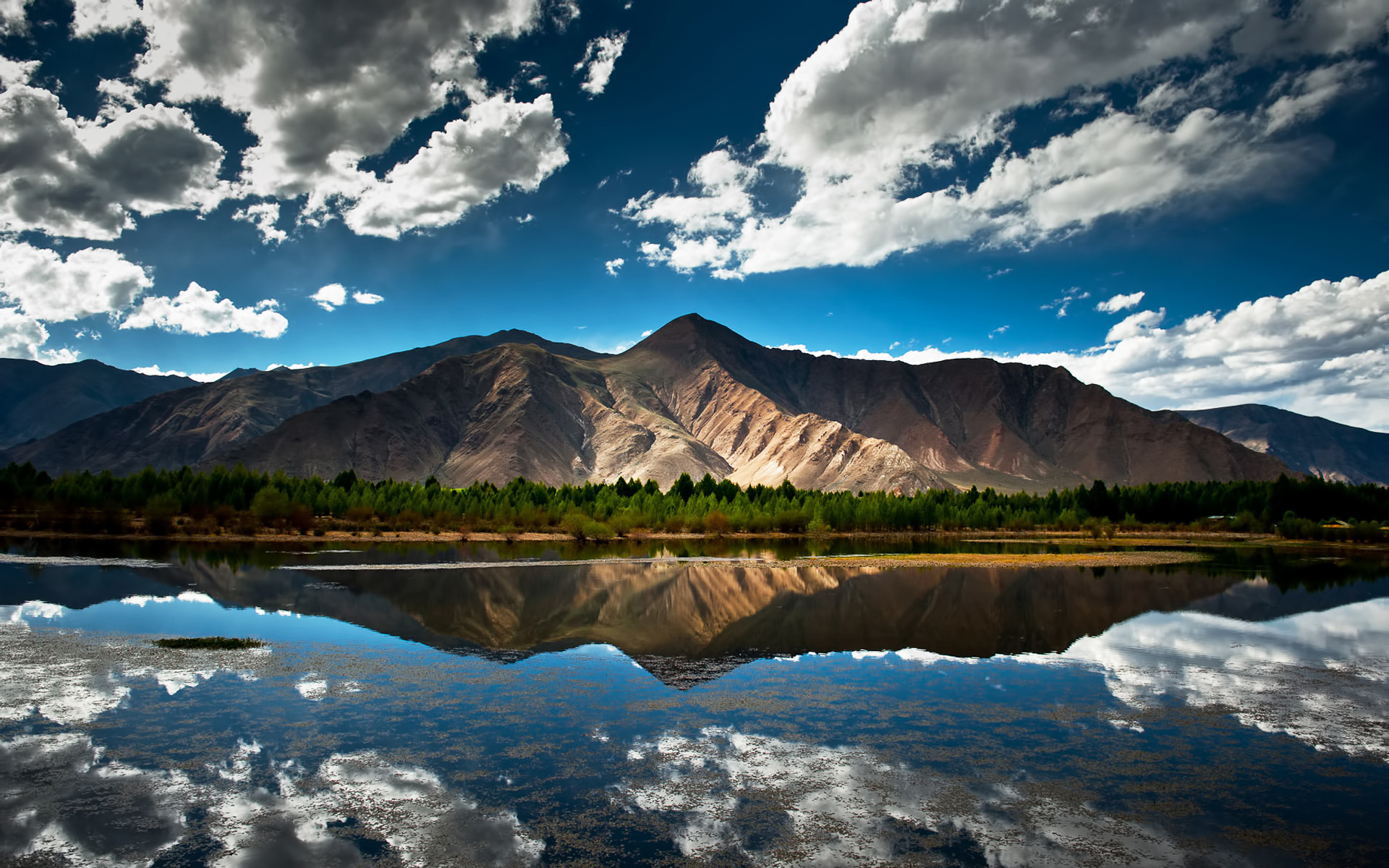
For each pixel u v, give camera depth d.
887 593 54.91
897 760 20.70
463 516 129.00
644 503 145.88
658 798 18.03
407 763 20.02
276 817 16.75
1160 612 46.88
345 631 37.91
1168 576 66.56
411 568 67.06
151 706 24.55
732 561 80.19
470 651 33.97
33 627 37.34
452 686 27.80
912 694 27.39
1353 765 20.48
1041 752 21.34
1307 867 15.00
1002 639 38.00
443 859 14.95
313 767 19.69
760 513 144.88
